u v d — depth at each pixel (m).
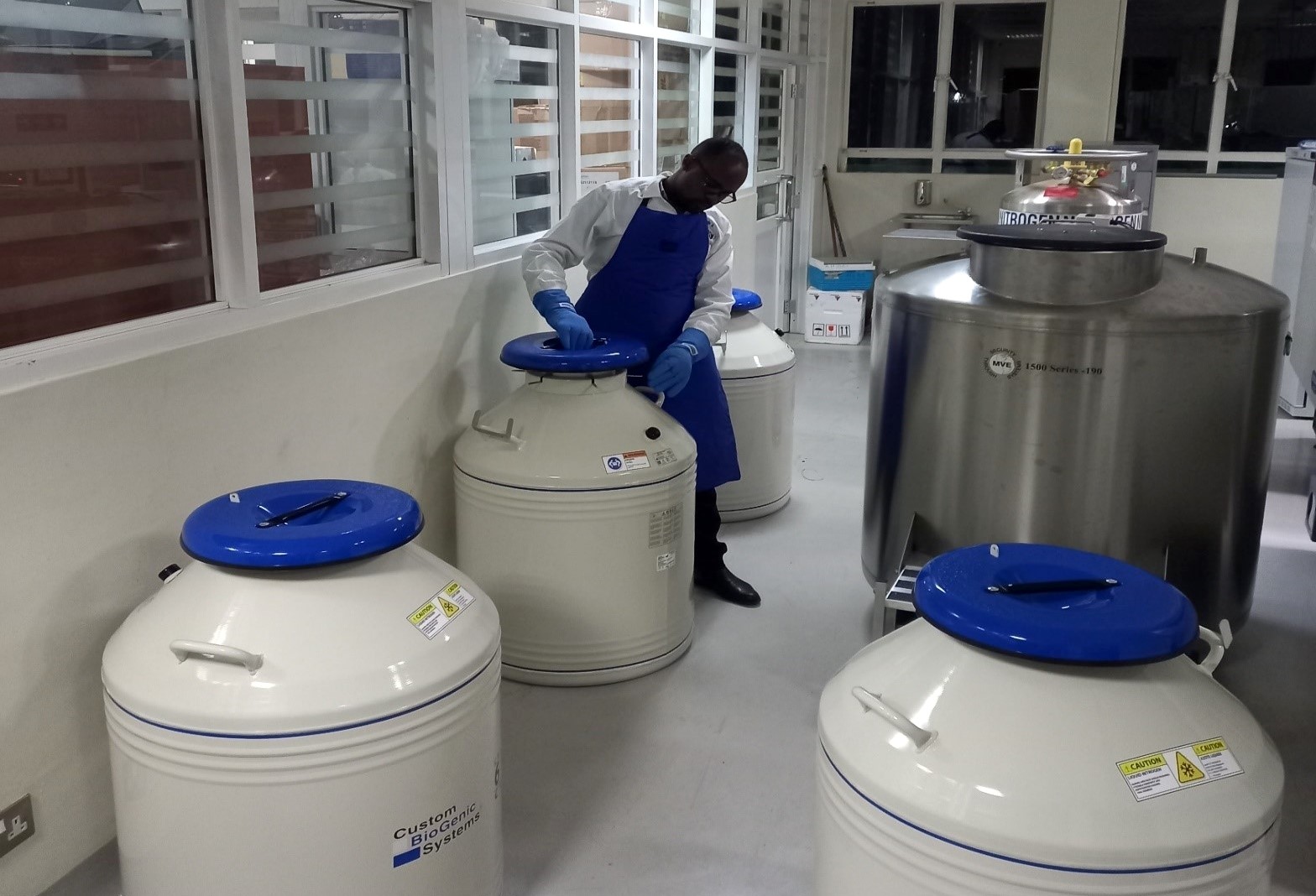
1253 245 6.30
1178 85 6.30
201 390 1.89
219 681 1.38
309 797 1.40
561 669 2.52
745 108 5.64
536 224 3.30
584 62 3.63
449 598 1.59
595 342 2.55
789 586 3.18
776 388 3.64
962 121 6.88
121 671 1.44
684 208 2.74
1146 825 1.18
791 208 6.63
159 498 1.83
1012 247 2.34
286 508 1.62
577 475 2.37
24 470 1.58
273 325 2.06
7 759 1.62
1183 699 1.30
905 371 2.60
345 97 2.33
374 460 2.44
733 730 2.38
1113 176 5.44
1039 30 6.59
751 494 3.68
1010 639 1.27
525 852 1.95
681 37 4.39
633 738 2.33
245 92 1.99
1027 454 2.40
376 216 2.50
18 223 1.61
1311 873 1.89
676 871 1.90
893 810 1.26
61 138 1.67
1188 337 2.28
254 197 2.07
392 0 2.44
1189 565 2.46
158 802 1.42
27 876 1.68
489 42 2.90
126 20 1.76
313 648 1.42
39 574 1.62
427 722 1.46
